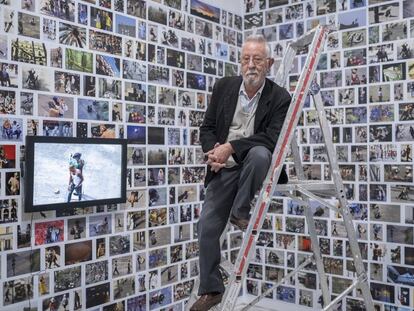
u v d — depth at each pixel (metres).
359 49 3.44
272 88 2.19
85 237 2.87
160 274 3.36
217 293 2.10
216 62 3.84
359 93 3.44
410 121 3.20
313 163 3.64
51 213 2.69
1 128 2.43
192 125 3.60
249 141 2.02
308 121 3.67
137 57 3.17
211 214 2.16
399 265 3.25
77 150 2.73
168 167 3.40
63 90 2.72
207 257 2.12
